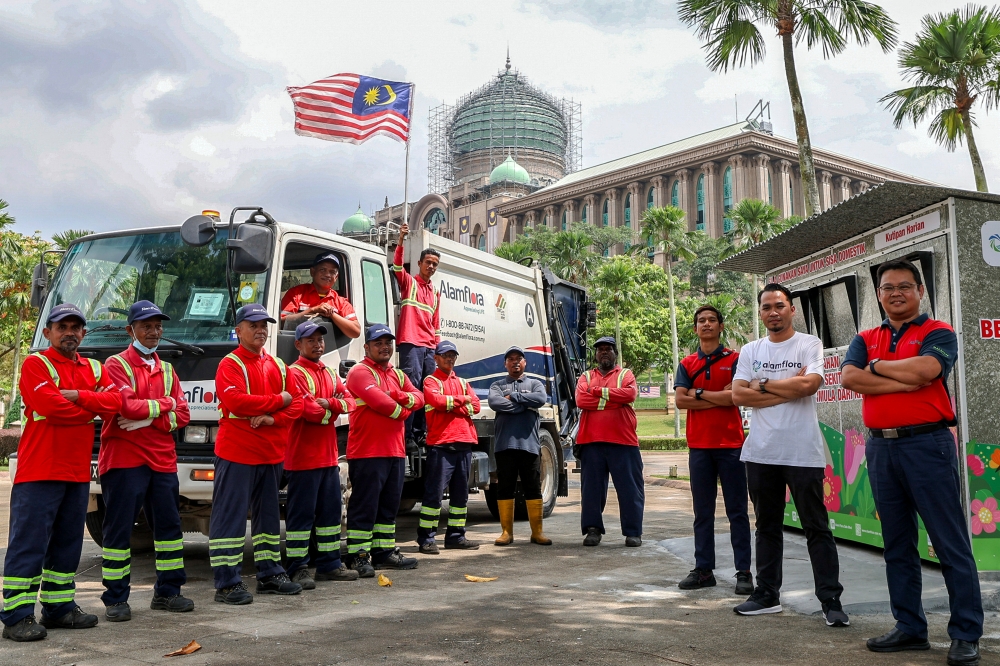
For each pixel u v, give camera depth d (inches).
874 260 287.7
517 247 2407.7
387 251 346.6
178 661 166.1
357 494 270.2
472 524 428.5
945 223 248.7
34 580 187.8
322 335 254.1
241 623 200.2
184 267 272.8
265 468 235.0
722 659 166.9
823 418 318.7
